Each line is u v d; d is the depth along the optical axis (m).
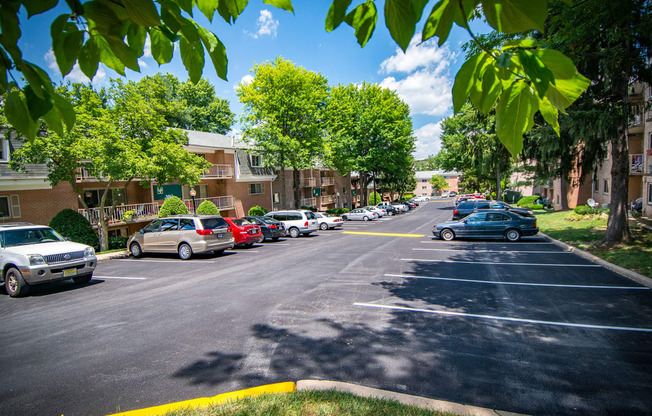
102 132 14.91
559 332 5.80
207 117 42.69
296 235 22.72
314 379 4.37
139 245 14.94
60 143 14.22
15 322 6.86
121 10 1.10
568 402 3.83
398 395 3.86
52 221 16.08
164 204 22.30
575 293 7.96
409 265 11.71
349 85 42.22
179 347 5.41
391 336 5.71
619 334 5.65
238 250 16.56
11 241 9.43
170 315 6.96
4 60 1.19
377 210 38.62
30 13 1.12
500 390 4.07
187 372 4.62
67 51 1.23
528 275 9.84
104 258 14.78
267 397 3.75
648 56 9.05
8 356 5.25
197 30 1.23
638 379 4.28
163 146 16.50
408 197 92.38
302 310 7.07
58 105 1.33
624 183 12.68
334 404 3.61
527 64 0.94
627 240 12.63
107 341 5.72
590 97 11.95
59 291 9.31
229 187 30.59
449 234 18.03
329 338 5.66
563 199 29.64
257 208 30.56
